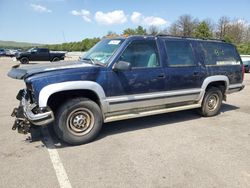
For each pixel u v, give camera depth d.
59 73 4.05
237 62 6.68
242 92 10.51
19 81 12.91
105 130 5.15
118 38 4.96
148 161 3.80
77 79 4.14
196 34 48.53
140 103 4.88
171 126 5.48
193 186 3.16
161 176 3.38
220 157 3.97
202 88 5.81
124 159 3.85
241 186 3.17
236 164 3.75
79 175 3.38
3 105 7.25
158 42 5.06
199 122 5.82
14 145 4.33
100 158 3.88
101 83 4.36
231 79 6.47
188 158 3.92
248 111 7.03
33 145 4.34
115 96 4.54
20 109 4.31
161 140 4.64
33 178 3.29
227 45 6.51
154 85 4.95
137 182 3.24
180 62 5.37
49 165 3.63
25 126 4.16
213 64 6.03
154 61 4.97
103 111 4.53
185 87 5.48
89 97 4.55
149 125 5.52
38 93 3.91
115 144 4.43
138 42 4.77
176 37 5.43
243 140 4.73
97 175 3.39
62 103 4.18
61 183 3.19
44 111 3.91
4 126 5.30
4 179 3.25
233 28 55.47
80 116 4.31
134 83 4.69
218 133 5.09
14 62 29.70
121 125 5.48
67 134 4.21
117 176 3.37
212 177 3.38
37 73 4.04
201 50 5.82
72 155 3.96
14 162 3.71
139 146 4.35
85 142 4.41
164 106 5.34
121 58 4.55
